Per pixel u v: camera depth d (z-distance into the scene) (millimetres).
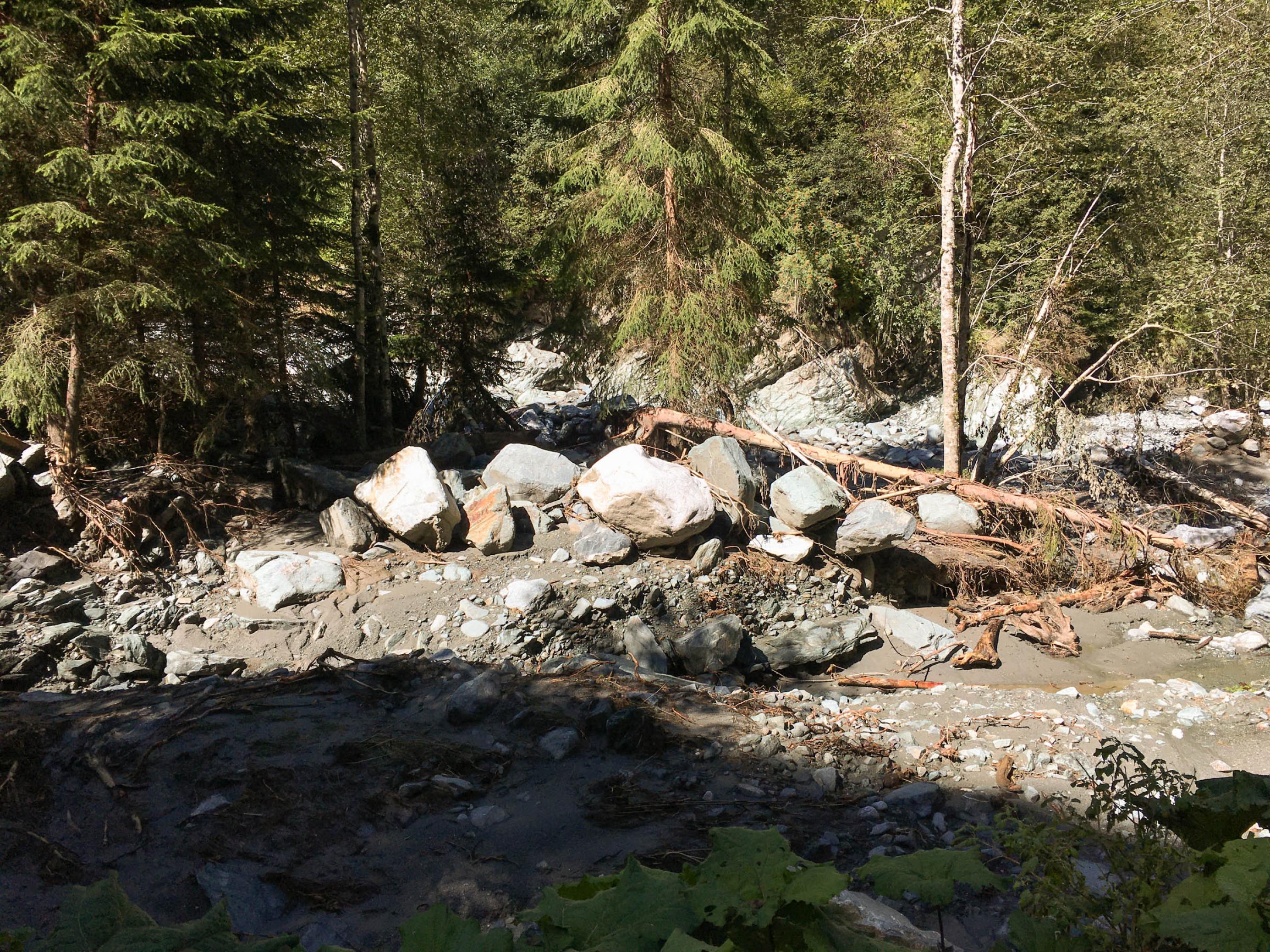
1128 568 11367
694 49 12039
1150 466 14453
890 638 9883
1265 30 15445
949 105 12930
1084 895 1710
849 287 20984
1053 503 11797
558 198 13883
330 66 12875
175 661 7973
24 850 4879
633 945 1261
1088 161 14133
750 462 13492
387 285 15039
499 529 9930
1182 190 15305
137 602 8734
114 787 5500
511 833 5191
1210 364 15953
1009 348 14727
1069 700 8031
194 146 10422
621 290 13070
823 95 20297
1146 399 14648
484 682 6832
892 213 20203
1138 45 15336
